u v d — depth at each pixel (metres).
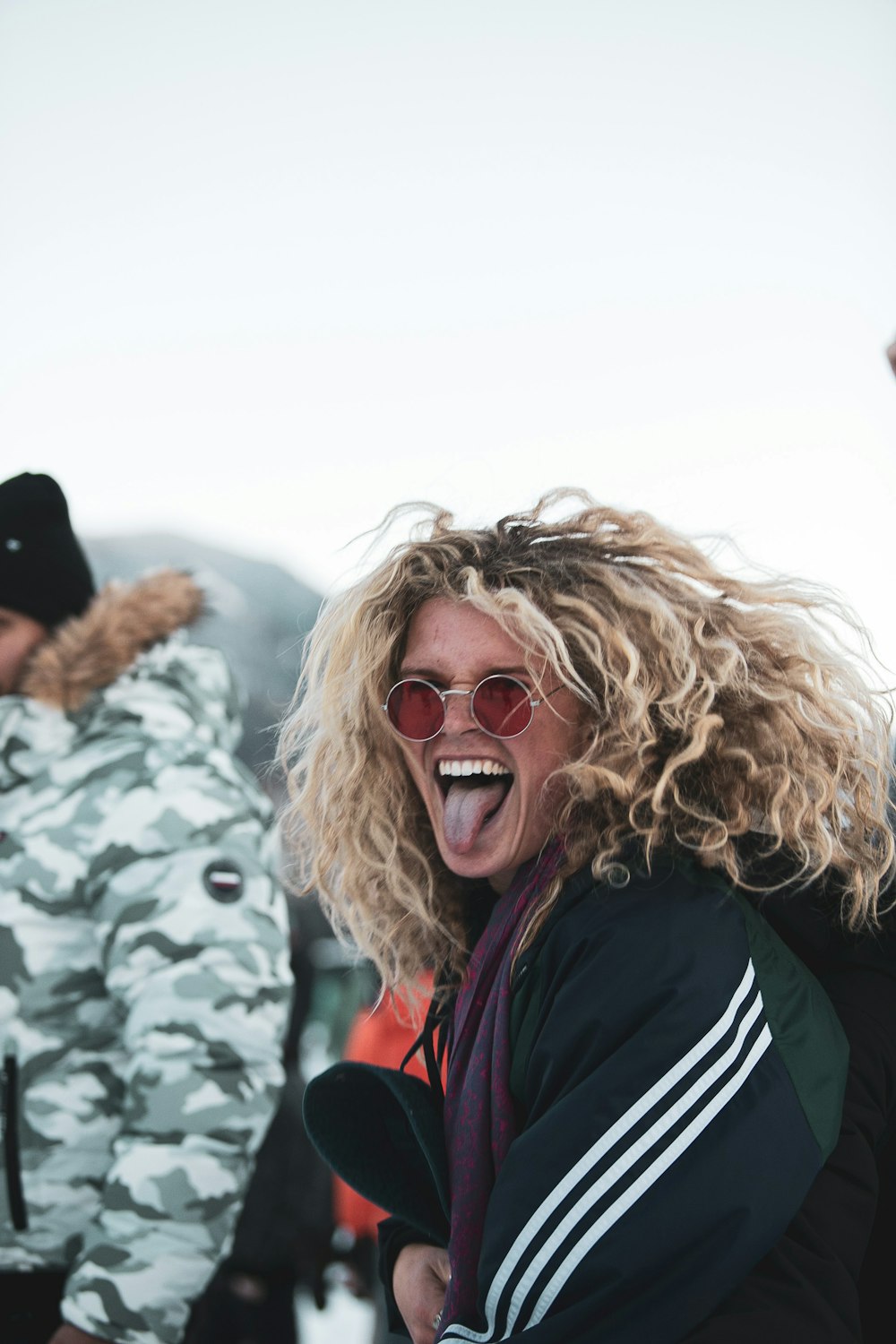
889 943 1.22
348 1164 1.32
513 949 1.16
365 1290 3.01
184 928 1.72
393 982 1.46
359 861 1.43
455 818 1.25
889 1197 1.12
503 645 1.23
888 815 1.29
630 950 1.03
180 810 1.79
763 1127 0.97
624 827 1.14
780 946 1.13
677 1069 0.97
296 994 3.11
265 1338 2.67
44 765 1.83
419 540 1.32
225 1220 1.66
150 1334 1.59
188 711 1.95
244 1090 1.69
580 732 1.22
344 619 1.36
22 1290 1.68
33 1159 1.70
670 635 1.21
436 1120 1.21
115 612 1.91
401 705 1.26
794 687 1.22
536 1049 1.04
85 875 1.76
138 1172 1.63
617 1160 0.94
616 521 1.31
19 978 1.73
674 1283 0.92
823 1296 0.95
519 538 1.30
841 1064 1.08
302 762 1.46
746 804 1.17
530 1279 0.94
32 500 1.95
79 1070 1.74
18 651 1.90
